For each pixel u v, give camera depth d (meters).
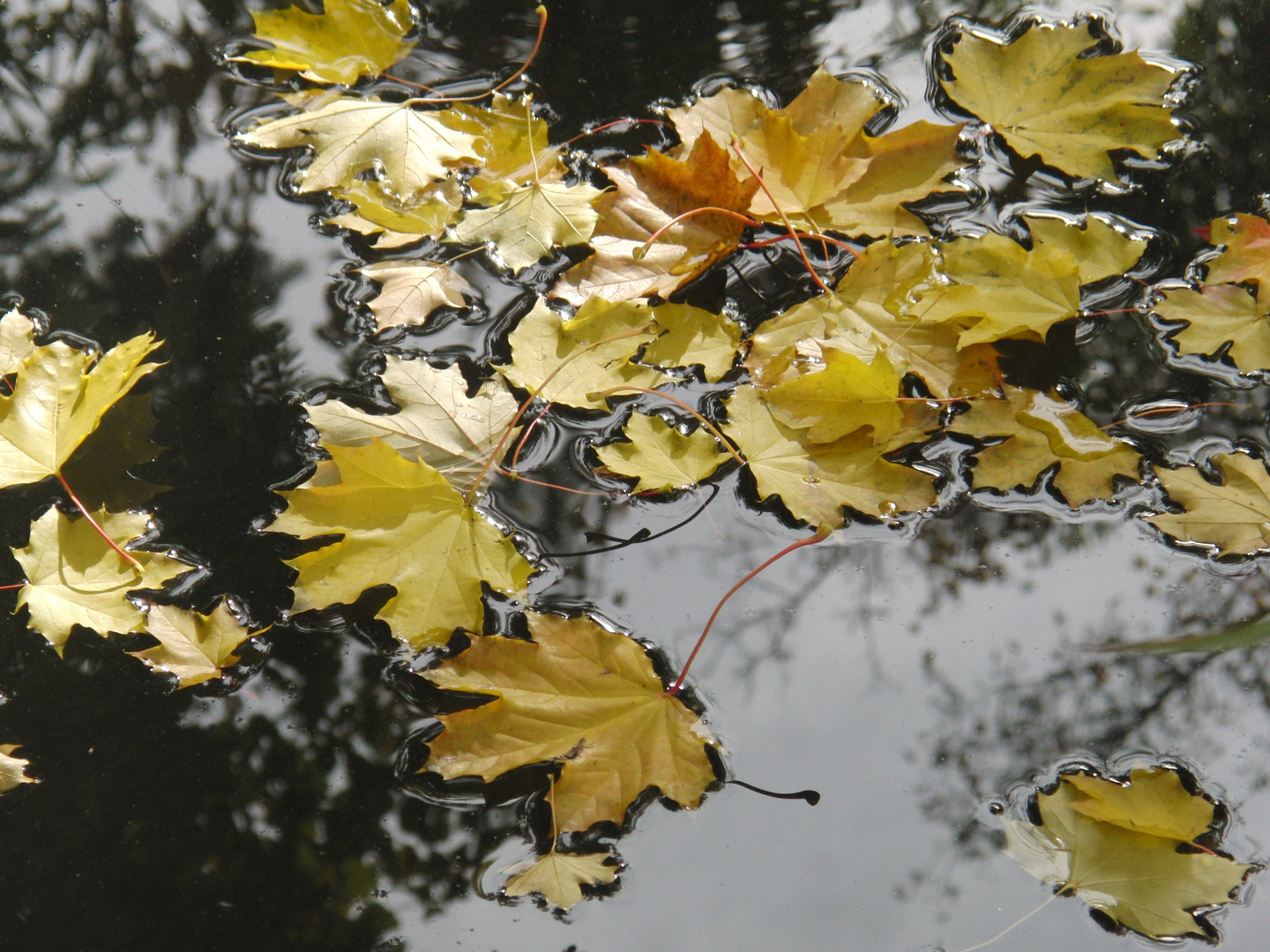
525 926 2.26
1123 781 2.29
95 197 2.48
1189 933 2.25
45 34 2.57
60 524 2.35
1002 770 2.29
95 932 2.26
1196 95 2.52
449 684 2.29
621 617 2.33
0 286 2.44
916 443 2.39
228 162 2.51
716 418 2.40
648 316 2.42
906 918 2.25
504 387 2.40
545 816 2.28
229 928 2.26
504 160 2.50
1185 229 2.46
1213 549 2.35
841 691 2.31
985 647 2.32
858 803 2.28
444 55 2.56
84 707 2.31
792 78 2.54
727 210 2.46
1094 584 2.34
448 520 2.35
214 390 2.40
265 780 2.29
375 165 2.50
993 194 2.48
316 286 2.45
